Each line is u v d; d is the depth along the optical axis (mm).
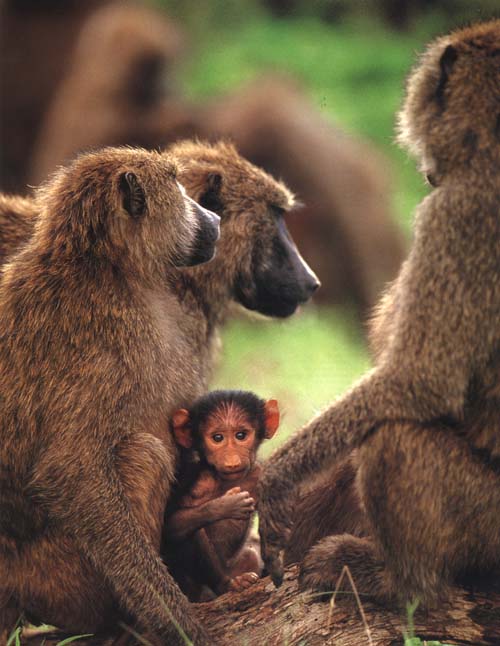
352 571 9859
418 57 10617
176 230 10539
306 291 12570
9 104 27438
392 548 9656
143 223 10297
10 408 9805
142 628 10000
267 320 12664
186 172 12133
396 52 35312
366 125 31406
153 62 24188
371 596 9797
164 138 23891
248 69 34719
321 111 27578
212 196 12070
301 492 10867
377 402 9742
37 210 11641
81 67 24875
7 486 9883
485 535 9602
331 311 24109
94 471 9688
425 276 9617
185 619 9672
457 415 9656
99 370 9766
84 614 10133
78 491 9664
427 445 9531
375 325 10945
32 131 27531
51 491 9695
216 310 12156
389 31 37312
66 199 10297
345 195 24172
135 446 9891
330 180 24188
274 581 9859
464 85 9711
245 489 10578
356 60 34781
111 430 9797
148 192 10367
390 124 31500
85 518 9680
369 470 9680
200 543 10281
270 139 24328
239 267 12273
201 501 10430
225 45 36594
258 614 9914
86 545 9719
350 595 9805
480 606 9672
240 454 10406
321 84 33938
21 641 10383
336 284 24203
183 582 10672
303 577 10000
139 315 10102
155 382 10156
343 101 32656
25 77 27516
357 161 24703
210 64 35250
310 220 24188
